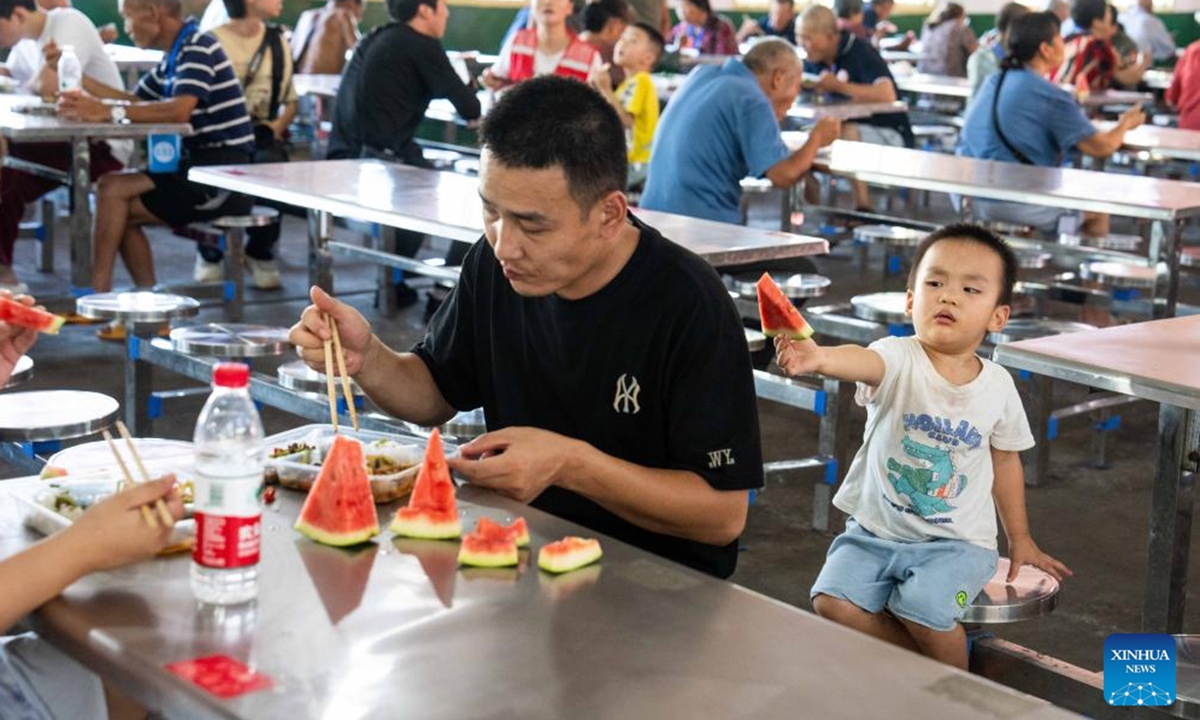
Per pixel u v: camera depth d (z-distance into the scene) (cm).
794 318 227
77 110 600
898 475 277
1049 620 376
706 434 218
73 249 606
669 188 561
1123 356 279
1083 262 634
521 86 202
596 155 199
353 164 577
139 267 645
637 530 231
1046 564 282
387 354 242
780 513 448
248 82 727
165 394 448
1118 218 1025
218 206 643
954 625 264
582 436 231
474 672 148
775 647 158
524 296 226
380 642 155
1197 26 1941
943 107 1188
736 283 502
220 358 406
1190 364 274
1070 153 867
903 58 1386
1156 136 781
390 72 696
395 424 364
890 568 274
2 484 198
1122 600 390
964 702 146
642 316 221
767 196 1059
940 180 557
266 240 704
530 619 162
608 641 157
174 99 625
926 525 275
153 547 165
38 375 546
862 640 160
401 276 689
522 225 201
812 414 554
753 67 575
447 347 249
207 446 162
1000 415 277
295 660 150
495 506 201
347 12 1002
